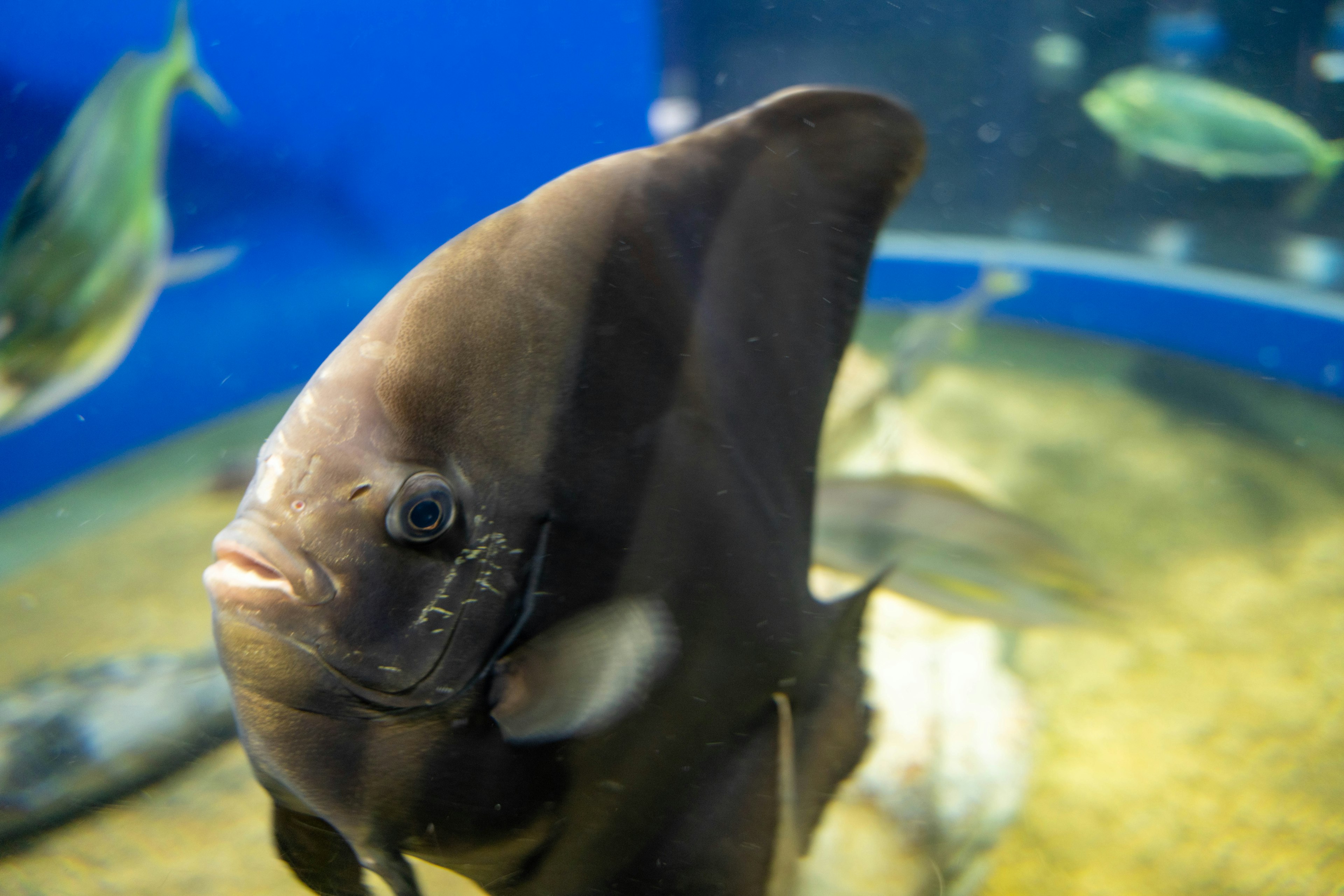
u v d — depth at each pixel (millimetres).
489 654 409
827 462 1391
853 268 483
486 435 404
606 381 419
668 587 431
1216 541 1475
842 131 469
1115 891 801
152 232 1107
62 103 1934
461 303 404
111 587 1448
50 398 1071
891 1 3643
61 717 939
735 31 3680
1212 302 2363
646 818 451
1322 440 1809
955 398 2014
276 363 2367
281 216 2318
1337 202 2850
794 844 484
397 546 394
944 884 753
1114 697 1092
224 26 2143
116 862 786
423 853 424
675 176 438
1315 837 868
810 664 486
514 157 2674
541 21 2615
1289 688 1110
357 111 2381
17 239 998
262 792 884
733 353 448
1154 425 1884
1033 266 2746
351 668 393
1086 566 804
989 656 945
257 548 387
